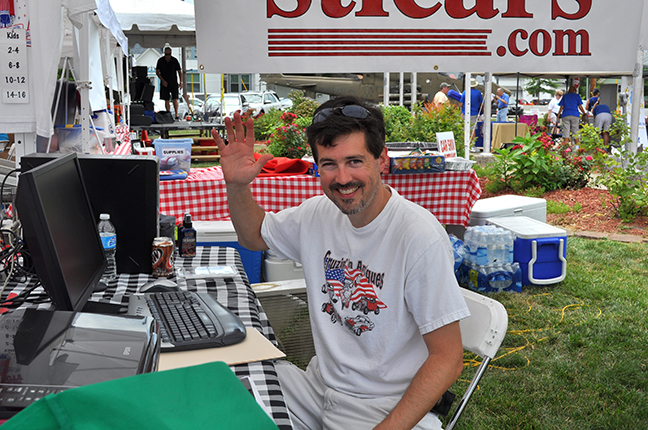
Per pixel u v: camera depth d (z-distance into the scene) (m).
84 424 0.61
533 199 5.94
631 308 4.64
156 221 2.42
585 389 3.41
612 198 7.98
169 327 1.72
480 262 4.98
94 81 4.62
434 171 4.77
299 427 1.93
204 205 4.45
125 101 10.66
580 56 3.20
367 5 2.95
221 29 2.87
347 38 2.96
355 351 1.79
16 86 3.37
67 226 1.74
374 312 1.73
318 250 1.87
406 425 1.53
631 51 3.23
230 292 2.24
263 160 1.97
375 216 1.73
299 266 4.17
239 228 2.07
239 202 2.03
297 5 2.90
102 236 2.33
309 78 16.58
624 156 8.30
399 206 1.72
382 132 1.68
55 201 1.67
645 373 3.59
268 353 1.62
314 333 1.89
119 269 2.44
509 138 13.97
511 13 3.09
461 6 3.03
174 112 15.48
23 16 3.33
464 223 4.97
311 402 1.93
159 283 2.21
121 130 7.96
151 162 2.37
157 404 0.64
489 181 9.44
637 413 3.16
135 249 2.42
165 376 0.68
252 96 21.20
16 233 2.47
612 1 3.17
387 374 1.74
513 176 9.09
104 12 4.36
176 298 1.98
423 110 11.64
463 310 1.59
